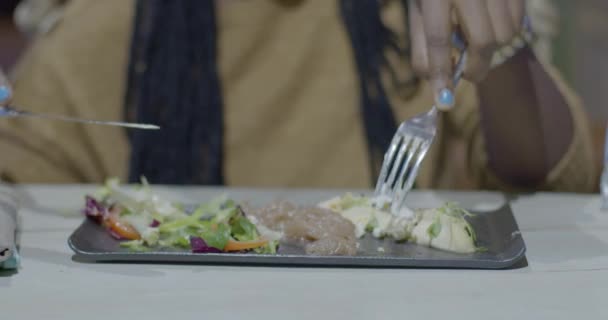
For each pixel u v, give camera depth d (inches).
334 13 63.7
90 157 62.8
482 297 31.3
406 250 35.8
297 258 34.0
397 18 62.9
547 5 64.6
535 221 42.6
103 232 38.1
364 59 62.0
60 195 47.3
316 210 38.0
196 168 61.3
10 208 38.2
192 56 62.1
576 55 108.5
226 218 36.5
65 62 63.6
